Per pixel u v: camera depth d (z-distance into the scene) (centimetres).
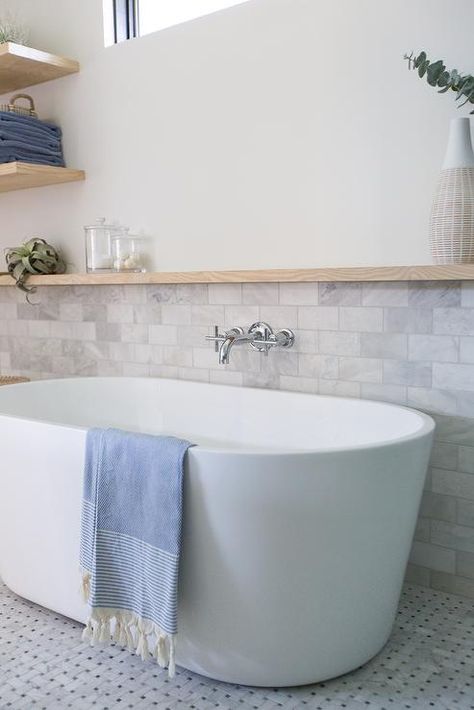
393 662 186
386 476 169
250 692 174
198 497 165
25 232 345
